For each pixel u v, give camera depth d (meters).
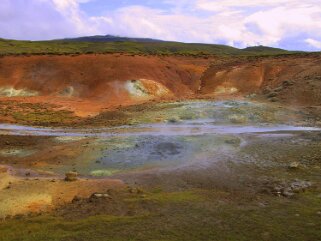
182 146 31.47
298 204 19.17
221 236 15.98
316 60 63.81
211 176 24.78
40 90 61.94
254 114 42.78
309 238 15.60
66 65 66.00
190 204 19.55
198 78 67.25
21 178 25.28
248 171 25.47
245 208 18.86
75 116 47.72
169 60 71.94
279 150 29.89
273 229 16.42
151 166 27.20
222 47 145.00
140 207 19.30
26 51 84.94
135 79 61.97
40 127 41.81
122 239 15.84
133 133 37.06
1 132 39.00
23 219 18.39
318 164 26.14
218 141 32.69
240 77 63.12
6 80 63.41
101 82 61.84
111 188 22.92
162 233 16.33
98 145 32.28
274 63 65.56
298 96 49.88
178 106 47.69
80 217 18.33
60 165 28.34
